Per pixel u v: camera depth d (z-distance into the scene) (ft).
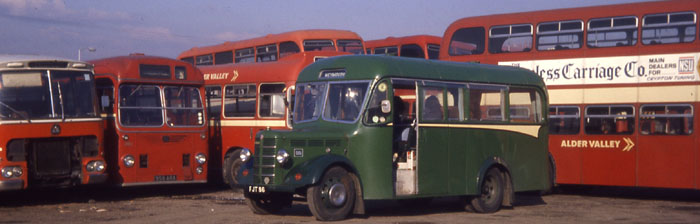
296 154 43.47
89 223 43.24
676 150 58.13
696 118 57.47
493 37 65.57
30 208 51.29
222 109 73.15
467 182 48.24
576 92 62.13
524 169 52.34
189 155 62.34
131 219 44.98
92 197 60.59
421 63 47.11
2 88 51.03
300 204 53.78
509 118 51.47
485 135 49.60
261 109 68.64
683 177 57.88
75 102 54.19
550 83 63.16
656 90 58.95
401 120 46.39
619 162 60.34
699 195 66.95
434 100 46.80
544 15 63.46
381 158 43.98
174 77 61.98
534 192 64.90
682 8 58.18
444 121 47.21
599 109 61.21
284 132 43.83
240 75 71.36
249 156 45.37
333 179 42.91
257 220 43.75
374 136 43.88
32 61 52.26
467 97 48.75
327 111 45.44
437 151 46.70
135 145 59.26
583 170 61.93
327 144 43.88
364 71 44.70
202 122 63.36
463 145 48.21
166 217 45.85
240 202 55.62
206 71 75.92
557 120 63.05
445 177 47.06
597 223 43.68
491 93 50.47
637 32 59.82
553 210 51.26
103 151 55.57
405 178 45.27
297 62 66.80
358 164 43.96
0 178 50.16
